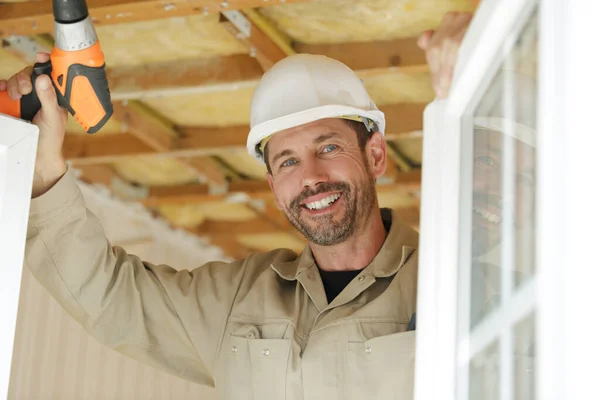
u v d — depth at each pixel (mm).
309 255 2195
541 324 709
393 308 1977
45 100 1827
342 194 2137
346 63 3543
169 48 3686
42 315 4688
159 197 5340
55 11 1725
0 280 1566
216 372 2127
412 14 3336
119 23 3248
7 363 1539
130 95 3812
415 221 5430
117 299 2180
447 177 1239
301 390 1965
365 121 2236
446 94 1285
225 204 5762
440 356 1162
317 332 1996
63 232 2070
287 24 3484
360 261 2162
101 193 5172
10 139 1634
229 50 3672
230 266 2320
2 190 1608
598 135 646
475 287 1119
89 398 4930
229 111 4312
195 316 2195
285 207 2191
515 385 885
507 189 988
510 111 979
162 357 2227
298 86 2180
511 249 949
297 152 2164
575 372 640
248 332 2086
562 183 685
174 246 5855
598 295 626
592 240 638
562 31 708
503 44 1005
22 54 3486
